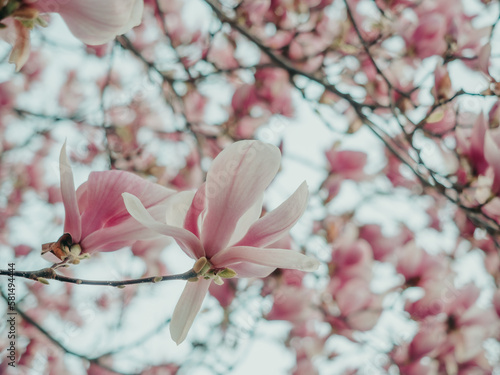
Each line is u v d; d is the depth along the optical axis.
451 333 1.17
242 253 0.61
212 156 1.47
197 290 0.62
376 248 1.33
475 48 1.18
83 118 1.49
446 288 1.20
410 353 1.18
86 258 0.63
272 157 0.61
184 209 0.62
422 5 1.26
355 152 1.37
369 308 1.24
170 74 1.32
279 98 1.45
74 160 1.42
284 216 0.62
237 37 1.39
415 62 1.27
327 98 1.19
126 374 1.38
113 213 0.63
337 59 1.35
